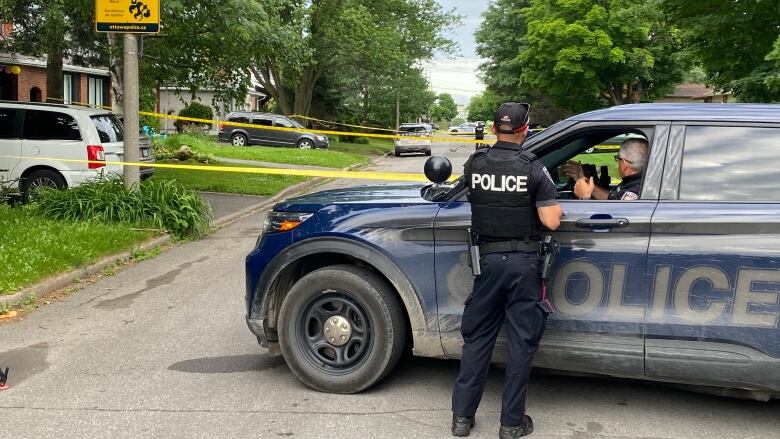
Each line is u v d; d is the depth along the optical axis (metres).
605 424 4.17
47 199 10.38
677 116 4.10
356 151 36.94
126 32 10.60
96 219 9.98
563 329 4.05
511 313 3.84
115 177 11.49
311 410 4.38
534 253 3.79
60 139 12.37
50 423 4.21
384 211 4.44
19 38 15.96
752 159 3.94
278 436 4.02
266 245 4.70
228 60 15.98
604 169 5.08
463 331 3.97
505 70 46.31
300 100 38.06
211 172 19.17
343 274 4.47
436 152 39.56
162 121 40.12
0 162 12.35
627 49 33.53
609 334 3.99
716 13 12.46
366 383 4.52
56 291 7.39
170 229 10.44
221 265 8.81
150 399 4.57
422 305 4.33
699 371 3.88
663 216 3.90
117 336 5.93
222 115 40.25
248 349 5.58
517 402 3.85
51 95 17.48
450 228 4.25
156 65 16.03
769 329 3.75
